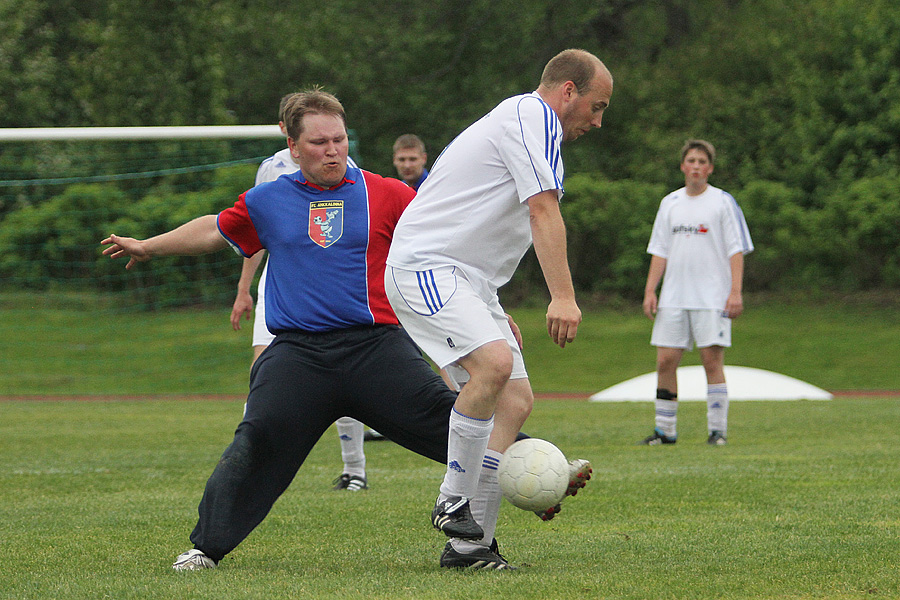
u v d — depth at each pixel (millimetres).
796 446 22812
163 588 9320
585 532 12641
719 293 24016
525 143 9867
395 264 10242
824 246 65562
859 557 10562
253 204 10977
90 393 43688
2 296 58219
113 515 14242
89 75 72625
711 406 24078
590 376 48688
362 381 10500
